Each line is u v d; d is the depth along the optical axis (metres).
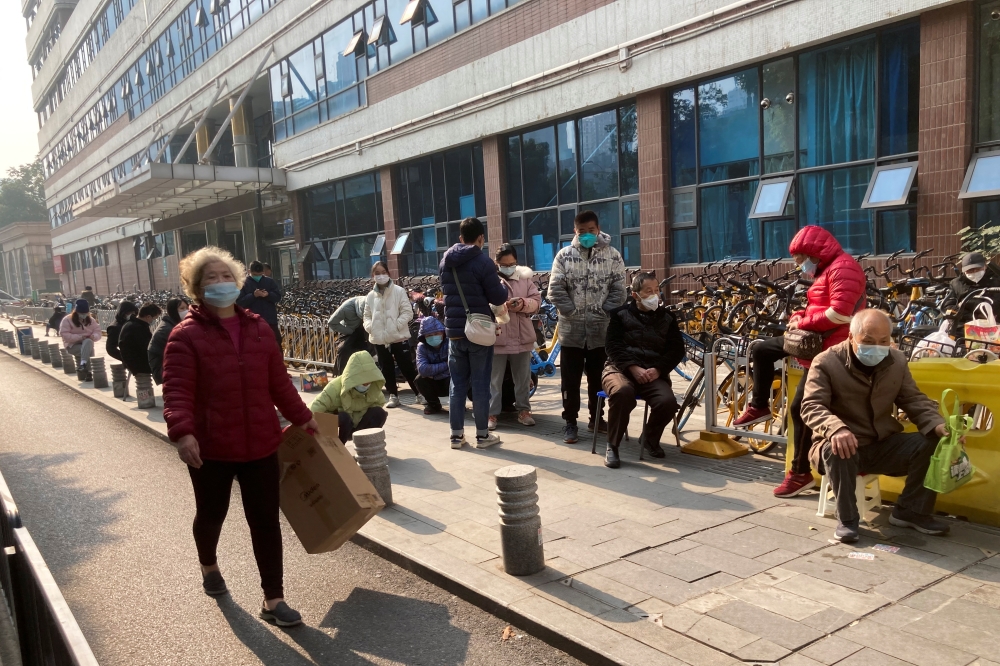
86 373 13.59
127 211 32.16
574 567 3.82
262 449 3.52
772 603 3.28
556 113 15.30
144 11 37.19
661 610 3.29
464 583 3.73
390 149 20.91
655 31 12.99
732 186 12.57
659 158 13.41
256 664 3.25
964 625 2.98
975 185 9.16
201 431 3.44
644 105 13.57
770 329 6.12
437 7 18.55
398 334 8.48
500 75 16.64
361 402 6.27
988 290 5.56
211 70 30.91
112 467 7.16
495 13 16.61
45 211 101.81
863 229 10.75
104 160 48.69
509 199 17.47
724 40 11.93
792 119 11.48
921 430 3.89
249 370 3.49
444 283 6.43
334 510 3.77
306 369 12.52
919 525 3.99
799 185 11.53
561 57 14.99
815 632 3.00
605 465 5.70
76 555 4.77
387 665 3.17
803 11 10.80
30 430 9.46
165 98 36.22
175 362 3.38
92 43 47.62
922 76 9.64
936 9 9.41
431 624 3.50
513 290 7.22
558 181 16.00
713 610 3.25
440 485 5.44
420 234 20.92
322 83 24.08
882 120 10.35
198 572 4.36
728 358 6.00
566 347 6.48
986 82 9.28
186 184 25.05
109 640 3.55
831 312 4.41
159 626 3.67
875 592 3.32
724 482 5.13
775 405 5.89
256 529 3.60
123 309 11.09
